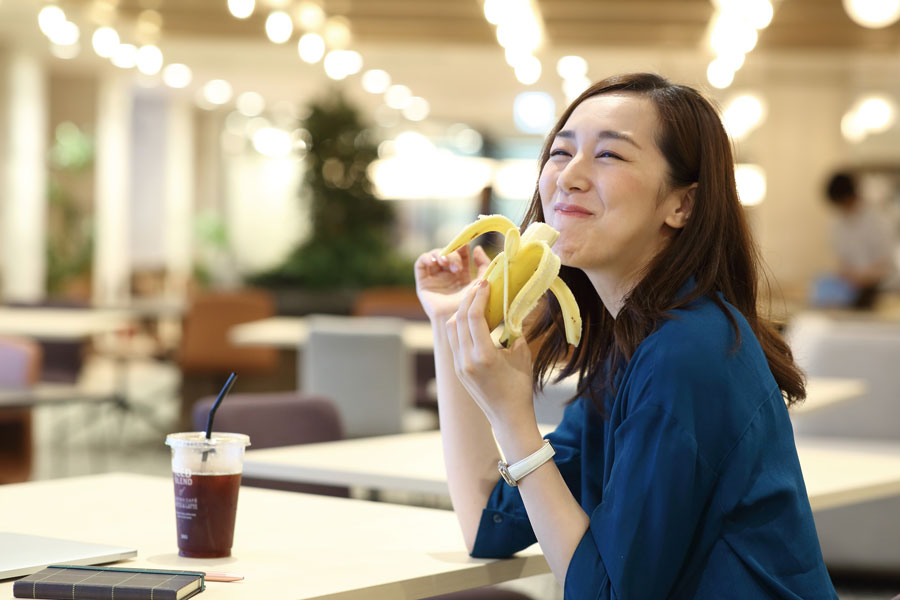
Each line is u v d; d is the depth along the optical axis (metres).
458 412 1.67
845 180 7.97
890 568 4.12
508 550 1.53
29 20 10.93
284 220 18.75
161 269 14.74
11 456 3.82
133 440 7.35
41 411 8.59
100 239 14.12
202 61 12.70
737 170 1.66
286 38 9.70
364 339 5.12
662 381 1.35
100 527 1.63
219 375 7.60
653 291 1.45
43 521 1.67
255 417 2.59
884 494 2.11
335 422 2.73
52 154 13.74
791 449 1.41
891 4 6.34
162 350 8.79
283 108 16.80
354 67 11.55
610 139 1.49
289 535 1.61
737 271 1.54
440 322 1.75
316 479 2.18
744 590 1.32
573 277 1.64
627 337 1.47
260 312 7.52
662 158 1.49
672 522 1.31
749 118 10.93
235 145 18.53
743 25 8.49
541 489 1.41
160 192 16.06
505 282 1.42
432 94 14.80
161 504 1.81
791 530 1.36
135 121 15.84
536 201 1.66
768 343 1.58
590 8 9.82
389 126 18.47
